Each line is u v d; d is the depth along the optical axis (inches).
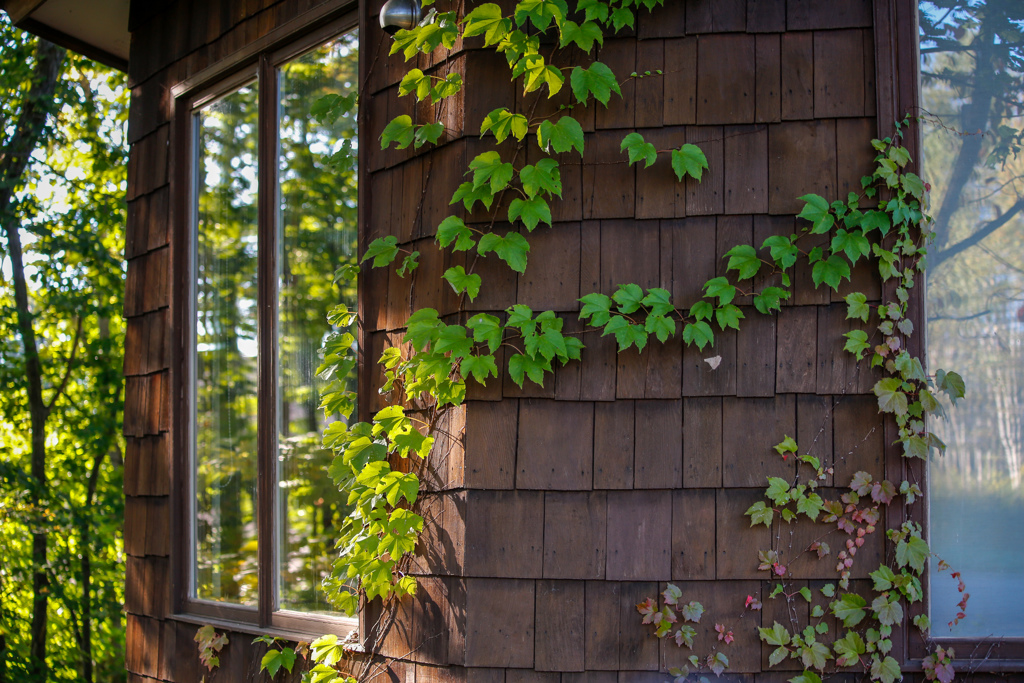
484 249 80.4
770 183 81.7
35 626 249.0
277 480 108.5
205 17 124.8
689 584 79.0
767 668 77.7
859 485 78.0
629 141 80.1
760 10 83.6
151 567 125.3
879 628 76.9
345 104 105.0
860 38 82.6
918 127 81.7
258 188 113.5
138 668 125.1
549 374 82.3
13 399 265.6
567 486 80.7
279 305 110.7
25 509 241.6
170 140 128.2
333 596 94.2
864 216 78.9
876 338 79.6
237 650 107.8
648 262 82.0
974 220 82.7
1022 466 80.3
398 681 86.0
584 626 79.4
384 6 90.4
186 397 123.6
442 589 83.0
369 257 89.7
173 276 125.6
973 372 81.4
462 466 82.3
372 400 94.2
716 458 80.0
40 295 265.3
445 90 86.8
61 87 264.7
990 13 84.6
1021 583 79.0
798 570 78.4
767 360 80.5
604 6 82.7
